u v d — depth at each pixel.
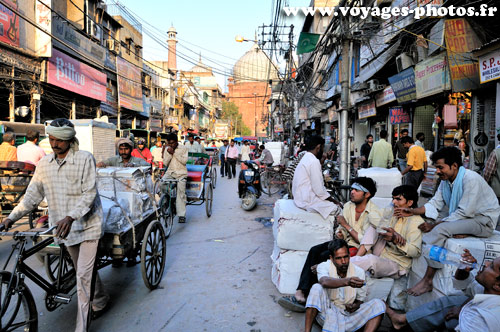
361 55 14.45
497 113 6.50
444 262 2.88
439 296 3.03
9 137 6.65
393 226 3.31
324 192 4.02
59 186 2.88
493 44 5.91
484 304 2.16
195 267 4.69
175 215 7.28
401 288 3.37
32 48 13.32
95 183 2.91
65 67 15.05
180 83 39.12
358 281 2.60
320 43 9.88
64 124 2.80
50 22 13.61
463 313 2.22
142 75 27.56
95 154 9.91
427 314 2.62
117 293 3.87
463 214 3.20
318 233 3.82
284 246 3.85
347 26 7.64
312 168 4.00
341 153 7.58
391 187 5.26
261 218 7.77
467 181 3.22
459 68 7.06
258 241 5.94
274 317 3.35
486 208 3.18
